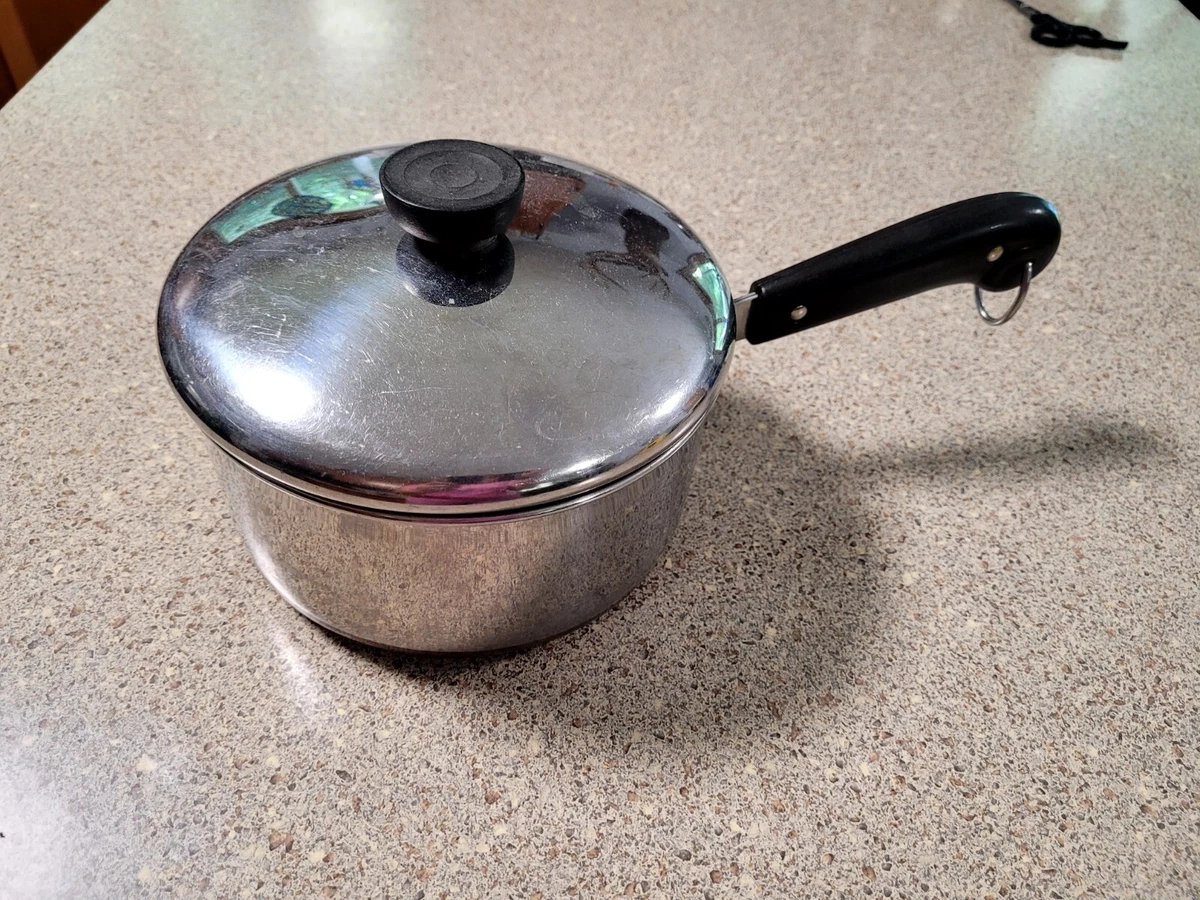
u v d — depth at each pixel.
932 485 0.56
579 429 0.36
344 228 0.41
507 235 0.41
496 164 0.39
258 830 0.41
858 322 0.66
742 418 0.59
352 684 0.46
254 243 0.41
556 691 0.46
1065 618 0.50
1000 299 0.68
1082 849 0.41
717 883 0.40
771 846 0.41
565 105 0.83
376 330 0.38
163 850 0.40
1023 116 0.84
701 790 0.43
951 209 0.47
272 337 0.38
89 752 0.43
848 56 0.91
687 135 0.81
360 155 0.47
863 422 0.59
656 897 0.39
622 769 0.43
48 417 0.57
